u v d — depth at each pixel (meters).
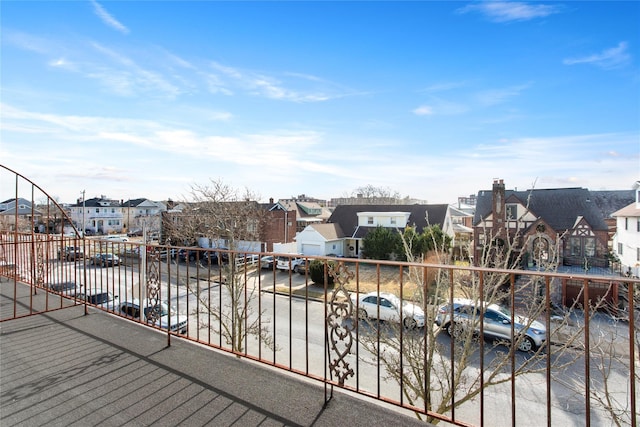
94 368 2.73
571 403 6.93
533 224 19.80
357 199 47.19
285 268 20.34
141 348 3.11
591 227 19.73
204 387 2.47
